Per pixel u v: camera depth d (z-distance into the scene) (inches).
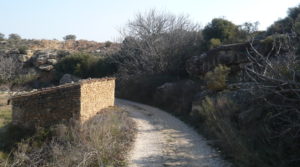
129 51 1443.2
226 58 887.7
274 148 336.2
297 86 316.2
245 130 419.2
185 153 449.4
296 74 353.7
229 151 412.2
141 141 527.5
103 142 430.3
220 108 550.0
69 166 370.9
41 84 1895.9
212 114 556.4
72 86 617.3
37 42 2938.0
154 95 1136.2
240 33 1200.8
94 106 719.7
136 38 1440.7
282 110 352.8
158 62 1334.9
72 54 1989.4
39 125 630.5
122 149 460.4
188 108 835.4
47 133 576.4
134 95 1285.7
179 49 1296.8
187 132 610.5
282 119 328.8
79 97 613.6
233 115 501.7
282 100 352.2
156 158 426.6
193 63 1057.5
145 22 1416.1
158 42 1358.3
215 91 730.2
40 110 634.8
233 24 1253.1
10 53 2241.6
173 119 788.6
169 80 1209.4
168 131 620.7
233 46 887.7
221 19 1248.2
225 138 439.2
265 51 765.9
